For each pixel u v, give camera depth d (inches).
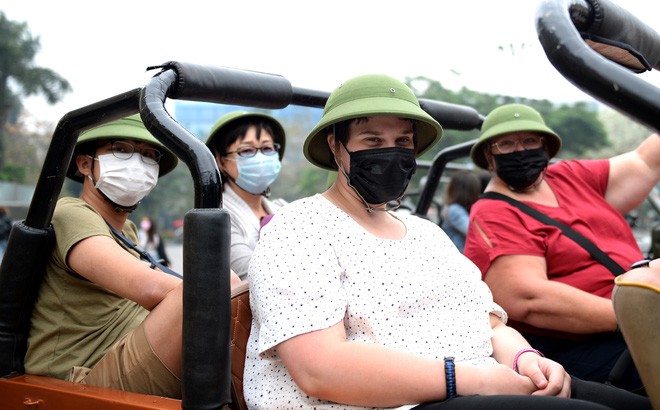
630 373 90.5
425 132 81.4
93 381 79.7
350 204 76.9
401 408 65.3
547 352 103.9
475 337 75.5
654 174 117.0
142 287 80.4
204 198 59.2
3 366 82.7
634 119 47.5
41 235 83.7
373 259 72.2
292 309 66.4
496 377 67.1
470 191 202.2
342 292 69.3
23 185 1151.6
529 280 101.7
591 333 99.7
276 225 72.7
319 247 70.4
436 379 65.0
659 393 54.5
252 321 74.7
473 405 60.9
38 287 86.7
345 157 76.0
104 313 89.4
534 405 58.9
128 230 104.5
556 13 51.5
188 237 58.4
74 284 87.4
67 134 79.5
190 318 58.1
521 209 109.2
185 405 58.3
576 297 98.7
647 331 54.4
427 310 74.0
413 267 74.3
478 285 81.2
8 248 83.3
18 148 1298.0
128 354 77.5
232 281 93.4
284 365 68.6
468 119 116.4
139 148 94.0
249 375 72.0
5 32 1079.0
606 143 887.7
